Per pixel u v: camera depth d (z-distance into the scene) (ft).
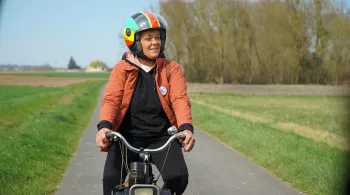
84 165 29.14
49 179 24.71
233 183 24.50
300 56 215.51
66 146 35.55
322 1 206.39
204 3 234.99
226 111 73.46
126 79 13.47
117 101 13.33
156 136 13.70
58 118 51.44
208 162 30.53
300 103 104.94
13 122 50.88
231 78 239.50
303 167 25.43
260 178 25.58
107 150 13.57
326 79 214.07
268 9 223.51
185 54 249.96
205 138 42.91
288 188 23.18
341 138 40.65
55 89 168.96
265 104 100.22
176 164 13.19
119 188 11.70
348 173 23.06
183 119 13.01
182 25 245.45
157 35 13.50
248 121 53.67
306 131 46.60
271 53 224.12
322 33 208.74
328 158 27.45
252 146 34.30
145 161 12.34
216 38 236.84
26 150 28.89
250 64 233.14
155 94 13.51
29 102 77.36
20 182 22.29
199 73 249.55
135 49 13.52
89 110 77.77
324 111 80.23
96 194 21.97
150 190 11.27
